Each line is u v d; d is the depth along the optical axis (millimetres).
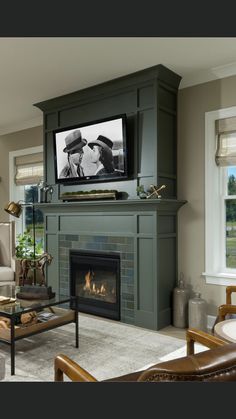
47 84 3963
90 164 4035
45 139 4668
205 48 3092
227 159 3484
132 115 3736
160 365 893
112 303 3846
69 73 3656
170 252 3684
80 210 4141
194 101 3691
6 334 2492
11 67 3492
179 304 3547
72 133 4199
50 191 4602
